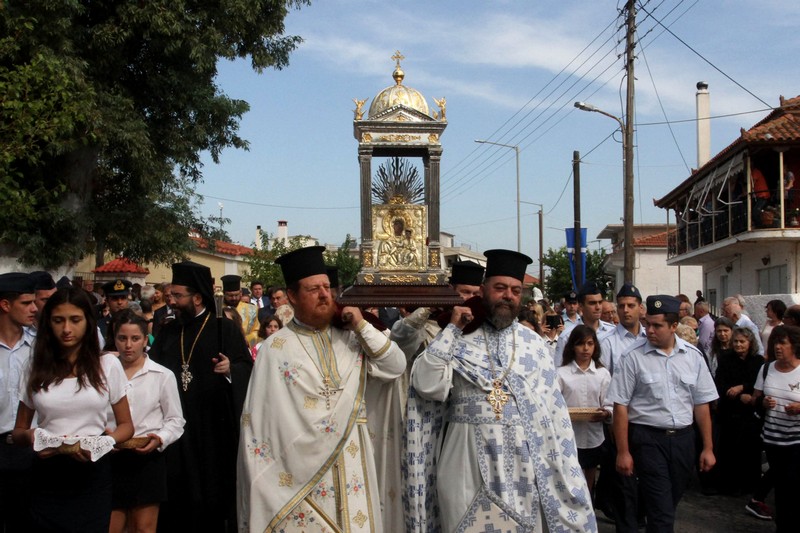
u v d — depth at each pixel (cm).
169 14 1647
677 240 3266
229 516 662
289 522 441
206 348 652
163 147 1856
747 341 921
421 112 602
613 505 710
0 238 1441
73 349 486
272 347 467
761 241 2397
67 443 463
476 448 473
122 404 508
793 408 714
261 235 3488
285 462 446
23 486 554
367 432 472
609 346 776
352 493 448
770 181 2438
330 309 470
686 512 873
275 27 1856
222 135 1948
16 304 553
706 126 3356
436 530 495
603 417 695
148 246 1944
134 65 1811
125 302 905
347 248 2783
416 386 487
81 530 477
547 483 475
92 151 1723
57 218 1638
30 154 1338
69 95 1297
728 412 936
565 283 4997
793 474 712
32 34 1480
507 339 497
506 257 491
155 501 567
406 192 602
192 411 637
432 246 594
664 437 623
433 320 598
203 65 1717
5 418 552
